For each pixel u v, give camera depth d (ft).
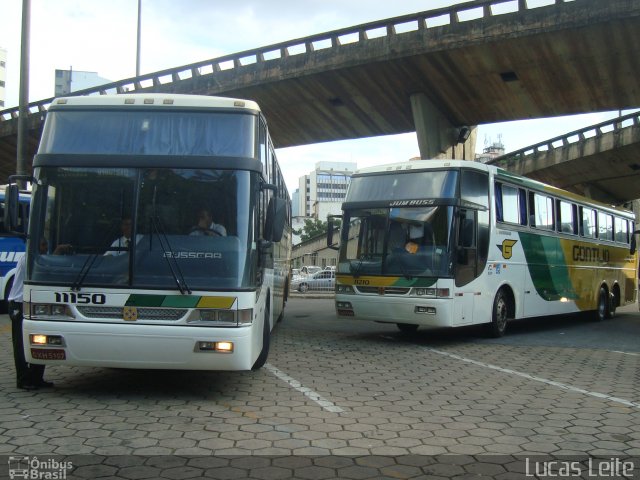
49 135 20.95
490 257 37.86
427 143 93.30
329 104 99.66
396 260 35.40
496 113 98.84
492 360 30.66
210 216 20.31
